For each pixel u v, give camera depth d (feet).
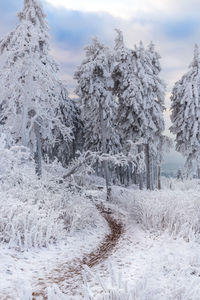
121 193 56.70
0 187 21.90
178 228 24.07
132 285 11.66
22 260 15.79
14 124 38.99
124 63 63.46
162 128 64.69
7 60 36.78
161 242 20.71
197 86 69.72
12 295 11.21
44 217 21.62
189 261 15.74
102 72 62.85
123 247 21.07
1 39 41.98
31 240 19.20
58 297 8.99
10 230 18.44
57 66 45.57
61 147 91.35
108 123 68.39
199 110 69.56
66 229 24.90
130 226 29.68
